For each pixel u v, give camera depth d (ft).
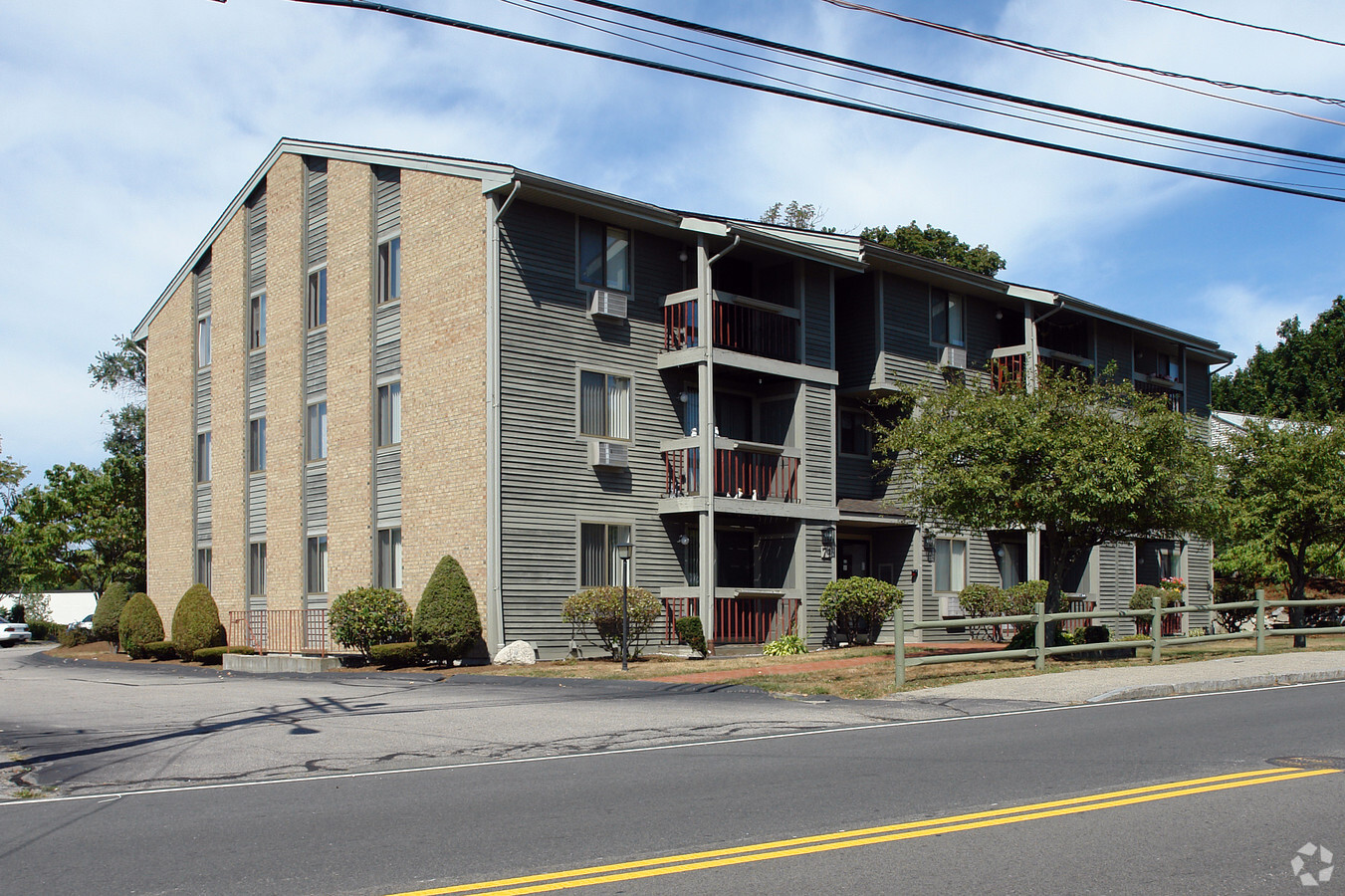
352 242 84.48
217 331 100.68
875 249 87.61
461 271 74.84
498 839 22.77
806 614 82.99
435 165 76.95
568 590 74.23
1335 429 84.64
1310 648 71.41
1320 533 85.61
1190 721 39.19
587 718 43.52
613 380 78.43
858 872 19.88
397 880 19.81
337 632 75.36
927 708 45.55
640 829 23.47
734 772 30.58
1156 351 118.83
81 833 24.39
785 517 82.38
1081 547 69.82
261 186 96.12
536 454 73.26
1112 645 60.44
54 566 132.57
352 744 37.68
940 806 25.14
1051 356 101.24
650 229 80.84
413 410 77.71
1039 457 64.18
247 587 94.07
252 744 38.37
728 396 86.79
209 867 21.01
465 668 68.13
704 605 76.02
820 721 42.06
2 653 133.28
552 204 75.51
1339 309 187.42
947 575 96.07
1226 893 18.62
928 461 66.59
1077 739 35.29
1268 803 25.08
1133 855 20.85
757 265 89.10
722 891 18.89
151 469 109.40
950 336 97.71
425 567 75.61
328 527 84.99
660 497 80.23
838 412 93.97
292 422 89.76
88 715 49.34
